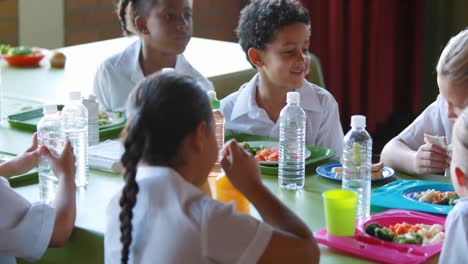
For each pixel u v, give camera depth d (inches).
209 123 60.8
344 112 200.5
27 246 71.4
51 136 85.4
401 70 205.3
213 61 143.1
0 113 114.3
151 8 115.4
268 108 105.8
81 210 78.3
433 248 66.9
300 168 86.2
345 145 80.7
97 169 91.6
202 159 60.7
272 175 89.9
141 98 60.1
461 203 64.5
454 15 199.8
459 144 65.7
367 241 69.0
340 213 69.6
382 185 87.2
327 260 66.7
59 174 77.9
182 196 58.6
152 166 60.6
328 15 194.1
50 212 72.3
